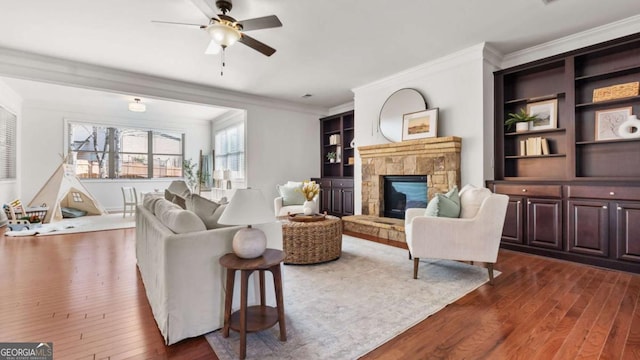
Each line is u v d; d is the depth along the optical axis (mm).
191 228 1857
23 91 5945
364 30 3438
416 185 4711
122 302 2295
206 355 1623
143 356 1608
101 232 4957
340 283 2668
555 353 1611
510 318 2012
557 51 3754
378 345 1702
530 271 2979
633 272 2883
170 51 3963
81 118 7387
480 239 2650
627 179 2975
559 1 2875
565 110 3465
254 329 1669
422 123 4500
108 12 2996
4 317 2035
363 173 5457
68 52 3984
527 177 3967
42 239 4457
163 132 8562
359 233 4848
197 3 2623
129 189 6586
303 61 4363
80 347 1682
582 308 2152
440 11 3045
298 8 2961
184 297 1766
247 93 6148
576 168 3453
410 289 2525
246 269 1624
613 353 1604
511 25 3344
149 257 2324
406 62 4445
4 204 5547
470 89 4016
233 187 7566
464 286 2588
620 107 3256
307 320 1998
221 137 8531
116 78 4734
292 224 3260
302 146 7125
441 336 1792
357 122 5727
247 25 2666
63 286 2607
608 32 3363
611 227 3012
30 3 2822
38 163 6879
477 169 3955
